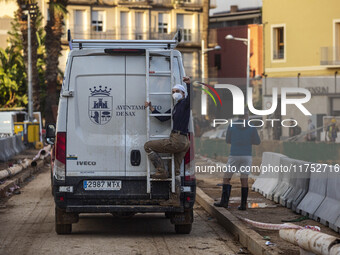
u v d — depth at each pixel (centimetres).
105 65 1424
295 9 7212
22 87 8781
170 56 1426
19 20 6612
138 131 1431
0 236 1501
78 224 1698
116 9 10094
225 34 10225
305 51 7144
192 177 1441
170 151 1413
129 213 1577
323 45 7031
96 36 9950
